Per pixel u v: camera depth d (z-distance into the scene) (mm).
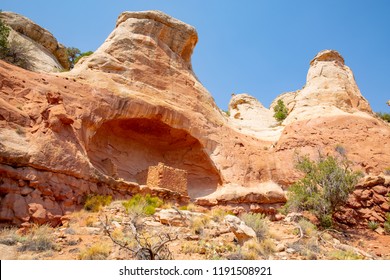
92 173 15188
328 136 26359
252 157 24719
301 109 32688
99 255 8492
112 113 19688
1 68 15852
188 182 23469
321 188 19469
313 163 20500
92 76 21516
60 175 13805
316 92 33906
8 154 12258
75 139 15727
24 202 12016
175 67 27734
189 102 25797
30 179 12523
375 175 22547
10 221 11422
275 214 20562
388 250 15391
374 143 25281
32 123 14539
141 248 7816
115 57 24719
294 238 13344
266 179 23719
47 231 10977
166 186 18344
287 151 25781
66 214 13148
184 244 9930
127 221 12383
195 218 13398
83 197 14484
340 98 32500
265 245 10883
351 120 27750
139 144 23719
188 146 24781
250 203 20703
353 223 19234
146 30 27812
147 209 14055
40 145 13672
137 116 20984
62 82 18453
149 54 26156
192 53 32281
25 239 9898
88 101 18672
